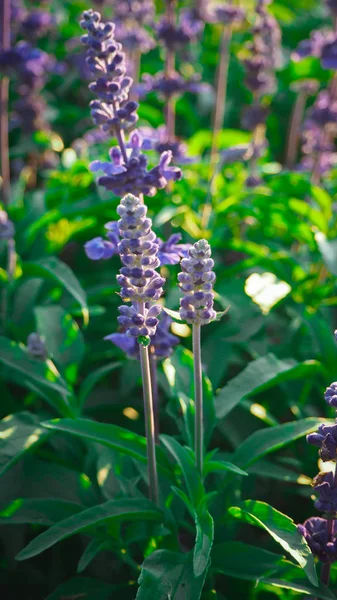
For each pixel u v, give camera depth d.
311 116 0.97
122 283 0.62
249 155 0.98
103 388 0.85
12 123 1.11
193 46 1.42
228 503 0.71
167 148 0.87
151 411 0.65
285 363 0.75
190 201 0.92
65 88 1.37
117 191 0.67
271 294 0.84
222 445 0.85
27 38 1.11
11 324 0.84
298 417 0.80
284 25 1.57
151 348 0.71
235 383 0.73
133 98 0.99
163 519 0.67
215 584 0.72
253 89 1.03
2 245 0.90
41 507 0.69
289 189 0.92
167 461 0.70
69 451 0.78
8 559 0.78
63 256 1.08
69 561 0.78
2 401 0.81
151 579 0.63
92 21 0.67
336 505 0.62
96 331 0.90
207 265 0.63
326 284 0.86
